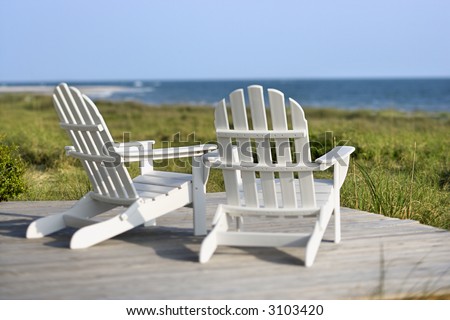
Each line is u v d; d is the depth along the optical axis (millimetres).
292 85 109500
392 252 4305
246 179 4262
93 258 4129
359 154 10547
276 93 3939
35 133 13734
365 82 130125
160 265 3959
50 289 3479
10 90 70750
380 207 6199
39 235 4738
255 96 4004
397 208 6199
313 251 3967
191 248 4398
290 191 4188
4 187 6520
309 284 3555
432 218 6117
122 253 4258
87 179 7996
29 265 3955
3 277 3699
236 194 4344
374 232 4941
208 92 83812
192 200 4770
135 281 3621
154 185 4824
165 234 4859
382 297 3398
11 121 21781
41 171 10242
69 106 4543
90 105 4215
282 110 3977
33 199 7215
